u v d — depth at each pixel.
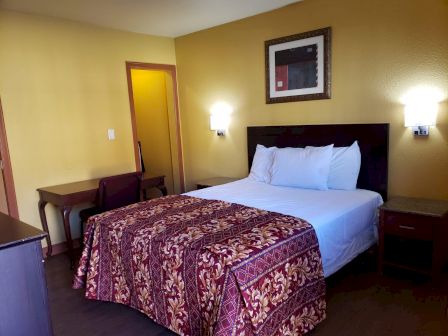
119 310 2.51
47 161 3.66
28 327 1.50
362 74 3.18
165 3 3.34
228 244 1.93
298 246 2.07
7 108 3.35
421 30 2.80
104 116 4.12
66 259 3.57
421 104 2.83
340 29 3.25
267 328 1.79
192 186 5.01
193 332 1.96
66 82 3.76
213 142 4.61
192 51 4.60
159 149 5.35
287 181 3.36
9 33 3.33
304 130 3.59
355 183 3.18
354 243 2.67
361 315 2.24
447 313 2.00
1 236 1.46
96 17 3.67
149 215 2.57
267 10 3.72
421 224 2.49
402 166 3.04
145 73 5.32
